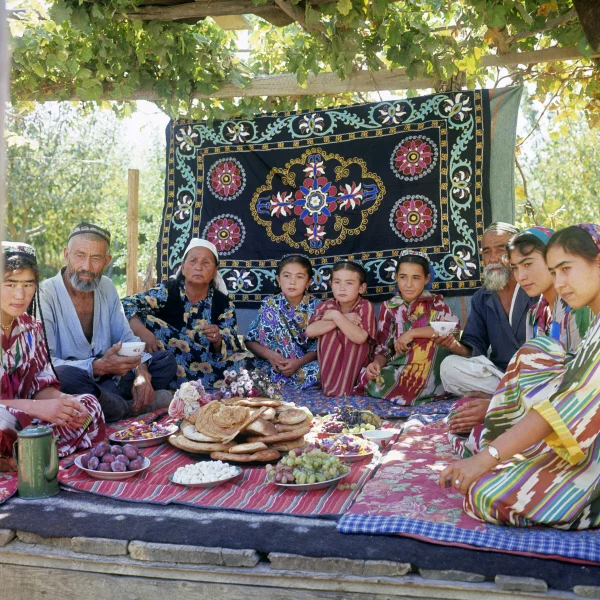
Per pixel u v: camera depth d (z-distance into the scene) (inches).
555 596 96.5
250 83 247.6
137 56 239.8
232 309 225.9
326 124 246.2
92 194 735.7
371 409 198.5
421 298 214.5
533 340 116.0
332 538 110.0
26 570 114.1
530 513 108.9
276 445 150.4
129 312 212.8
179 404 165.5
